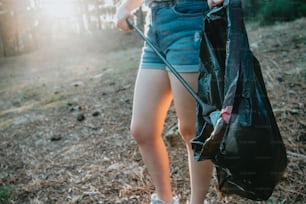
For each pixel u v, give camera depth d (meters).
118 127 3.23
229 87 1.13
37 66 9.27
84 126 3.38
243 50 1.16
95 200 2.13
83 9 13.89
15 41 12.68
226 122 1.10
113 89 4.46
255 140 1.10
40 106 4.31
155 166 1.68
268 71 3.67
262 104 1.15
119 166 2.50
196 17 1.39
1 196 2.30
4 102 4.93
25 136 3.37
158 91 1.55
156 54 1.51
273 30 5.73
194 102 1.44
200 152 1.17
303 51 4.17
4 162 2.86
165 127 2.96
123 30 1.72
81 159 2.71
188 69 1.41
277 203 1.82
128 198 2.11
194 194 1.60
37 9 13.16
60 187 2.35
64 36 13.55
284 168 1.17
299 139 2.34
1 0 12.42
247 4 7.66
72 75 6.22
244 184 1.14
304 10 6.92
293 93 3.05
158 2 1.46
